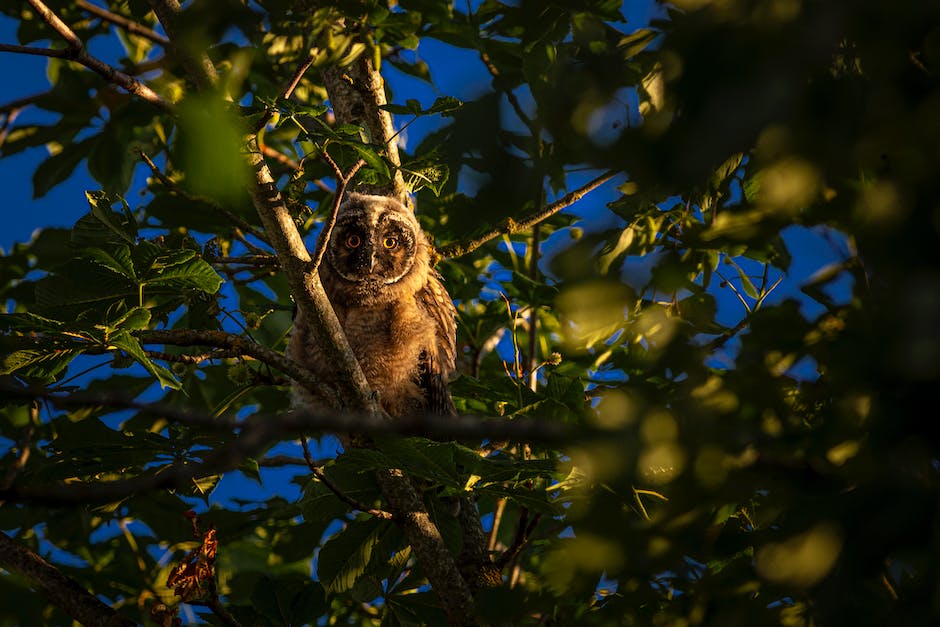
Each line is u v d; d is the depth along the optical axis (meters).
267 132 12.62
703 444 3.64
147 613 10.20
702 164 2.71
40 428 11.34
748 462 3.73
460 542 8.98
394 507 8.78
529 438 3.57
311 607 9.33
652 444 3.56
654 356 4.08
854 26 2.62
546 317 12.20
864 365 3.56
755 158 3.49
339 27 7.24
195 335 8.45
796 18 2.68
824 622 3.70
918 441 3.53
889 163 3.33
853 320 3.73
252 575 11.45
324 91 12.15
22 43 12.33
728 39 2.71
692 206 6.93
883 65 2.80
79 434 8.19
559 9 4.99
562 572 3.86
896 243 3.20
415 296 12.45
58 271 8.57
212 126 2.51
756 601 4.91
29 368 7.77
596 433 3.55
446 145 3.17
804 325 4.03
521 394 8.80
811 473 3.77
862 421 3.65
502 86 3.18
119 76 6.41
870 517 3.57
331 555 9.02
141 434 8.27
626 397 3.67
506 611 4.89
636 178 2.87
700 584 5.04
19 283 12.21
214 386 12.12
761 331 4.07
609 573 3.88
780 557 3.74
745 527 6.35
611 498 3.86
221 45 7.15
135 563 10.85
